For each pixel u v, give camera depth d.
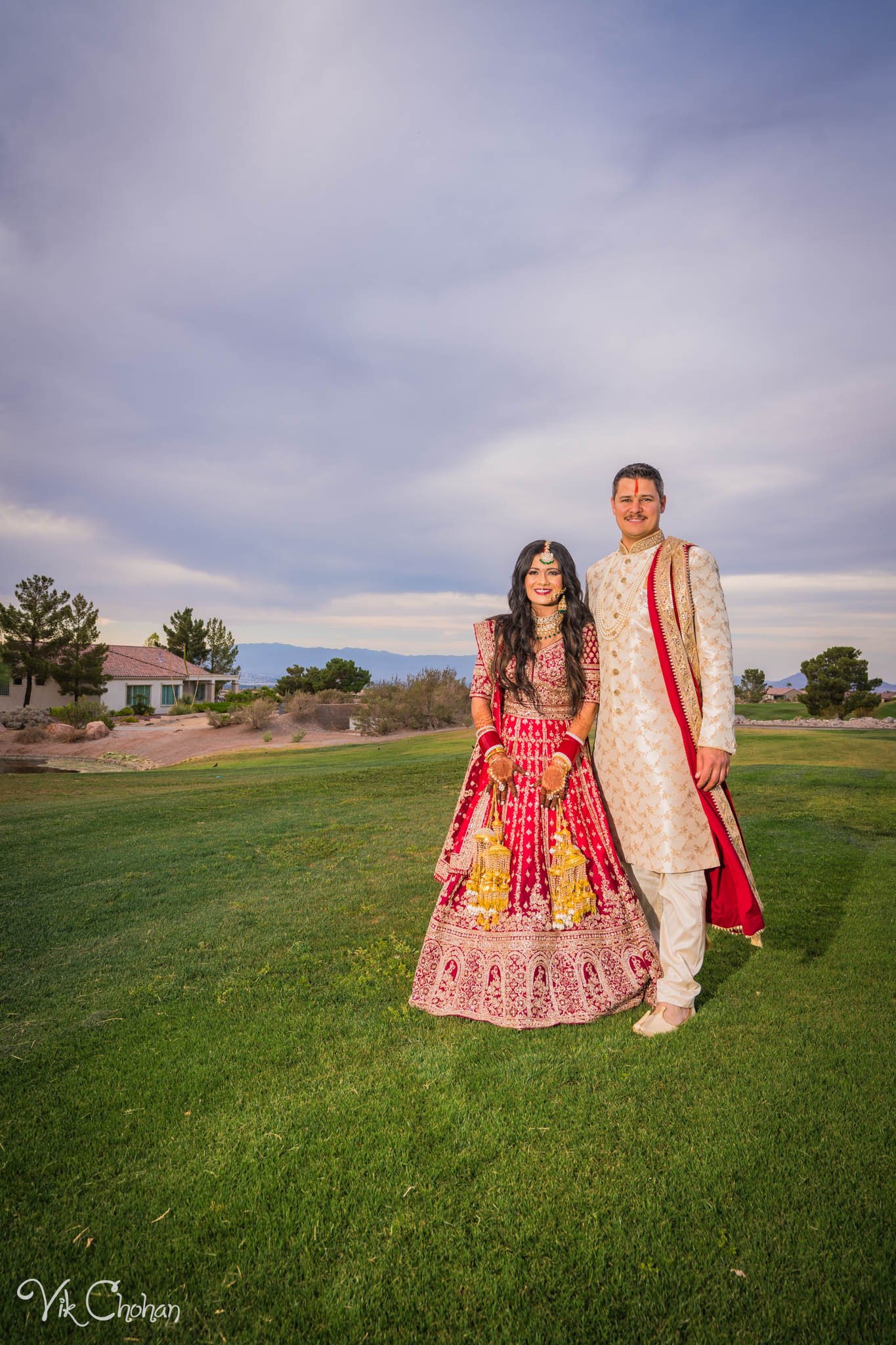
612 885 2.99
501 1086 2.39
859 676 32.97
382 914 4.71
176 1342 1.45
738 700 50.22
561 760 2.94
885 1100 2.25
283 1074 2.53
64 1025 3.07
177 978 3.63
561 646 3.08
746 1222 1.75
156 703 50.84
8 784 16.39
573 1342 1.44
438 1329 1.48
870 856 5.70
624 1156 2.01
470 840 3.02
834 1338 1.42
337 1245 1.71
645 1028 2.77
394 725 30.59
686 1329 1.46
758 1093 2.31
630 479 3.03
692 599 2.93
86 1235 1.76
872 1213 1.77
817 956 3.60
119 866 6.62
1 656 41.69
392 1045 2.73
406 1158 2.02
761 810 7.84
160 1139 2.15
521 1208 1.82
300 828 8.22
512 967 2.84
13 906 5.30
